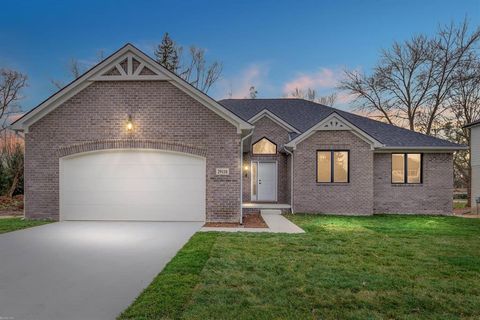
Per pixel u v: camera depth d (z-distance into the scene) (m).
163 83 11.95
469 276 5.63
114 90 11.95
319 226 11.29
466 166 26.92
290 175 16.23
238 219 11.78
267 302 4.39
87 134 11.95
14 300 4.49
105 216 12.02
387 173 15.87
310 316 3.96
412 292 4.83
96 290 4.88
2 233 9.57
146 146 11.88
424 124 27.36
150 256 6.91
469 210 20.05
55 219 11.96
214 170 11.84
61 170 11.98
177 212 11.98
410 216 14.74
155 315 3.92
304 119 19.16
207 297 4.52
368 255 7.04
